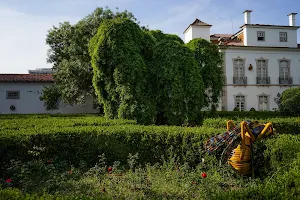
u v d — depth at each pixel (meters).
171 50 11.35
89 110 26.53
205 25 27.83
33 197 2.90
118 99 10.71
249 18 28.47
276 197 2.99
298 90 15.28
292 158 4.70
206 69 13.71
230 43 28.75
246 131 5.44
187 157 6.29
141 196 4.53
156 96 11.12
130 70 10.41
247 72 27.75
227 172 5.59
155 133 6.59
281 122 9.48
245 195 3.04
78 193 4.72
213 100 13.98
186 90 11.14
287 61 28.42
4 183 5.08
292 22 29.27
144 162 6.58
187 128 6.91
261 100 27.94
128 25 11.04
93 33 19.42
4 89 25.89
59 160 6.51
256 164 5.56
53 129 6.86
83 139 6.64
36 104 26.23
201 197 4.50
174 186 5.02
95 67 10.91
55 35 23.20
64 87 21.48
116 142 6.69
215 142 5.76
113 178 5.51
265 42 28.38
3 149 6.04
